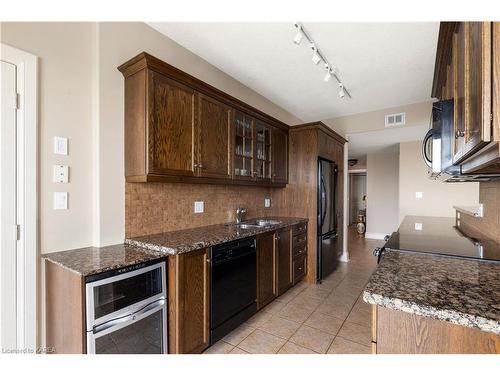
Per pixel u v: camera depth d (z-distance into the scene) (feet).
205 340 6.35
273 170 11.15
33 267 5.17
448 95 5.39
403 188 18.02
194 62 8.61
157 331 5.62
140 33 6.97
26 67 5.14
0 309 4.87
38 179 5.30
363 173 32.45
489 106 2.39
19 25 5.12
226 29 7.27
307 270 11.71
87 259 5.15
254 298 8.16
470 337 2.65
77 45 5.92
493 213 5.93
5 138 4.92
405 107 13.37
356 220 32.09
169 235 7.23
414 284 3.28
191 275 6.05
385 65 9.16
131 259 5.20
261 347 6.68
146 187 7.14
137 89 6.25
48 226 5.46
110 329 4.70
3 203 4.89
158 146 6.30
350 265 14.34
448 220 10.36
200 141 7.45
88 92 6.09
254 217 11.69
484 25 2.44
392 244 5.57
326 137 12.85
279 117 13.51
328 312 8.68
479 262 4.25
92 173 6.12
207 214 9.25
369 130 14.38
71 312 4.68
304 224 11.53
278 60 8.96
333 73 9.57
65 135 5.70
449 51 5.12
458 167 4.58
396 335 2.97
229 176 8.57
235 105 8.86
